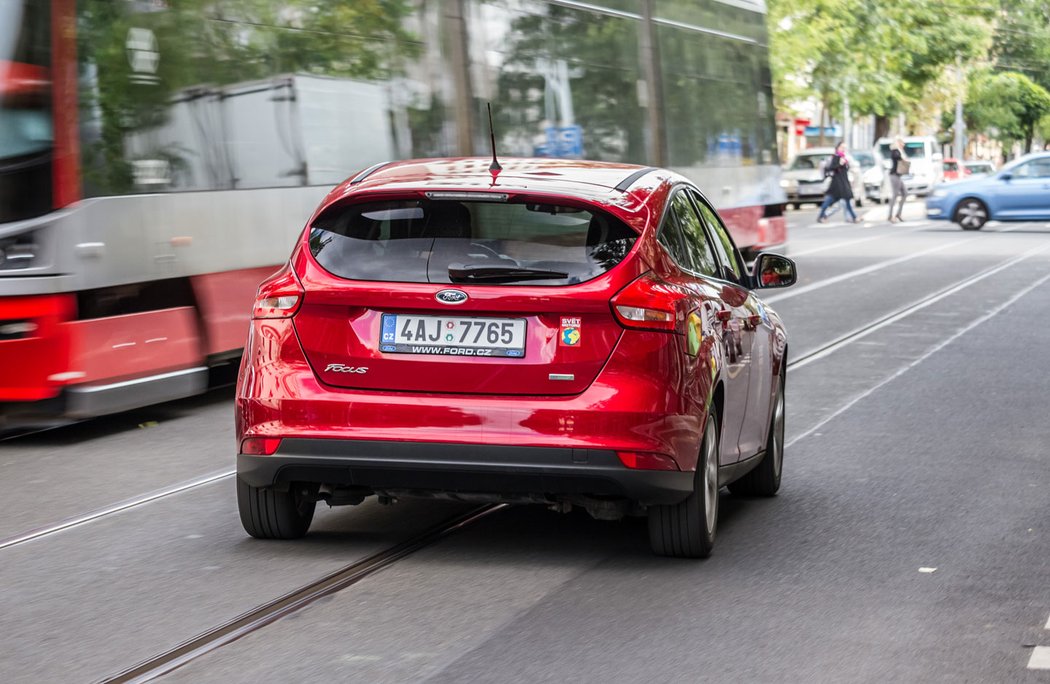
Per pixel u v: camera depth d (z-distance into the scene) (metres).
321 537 8.94
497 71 19.89
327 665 6.33
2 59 12.62
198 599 7.46
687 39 26.03
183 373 14.26
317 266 8.09
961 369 17.42
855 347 19.59
